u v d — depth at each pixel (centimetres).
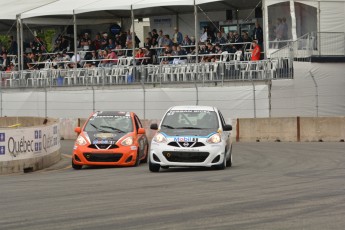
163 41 11025
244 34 10288
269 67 9144
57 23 12225
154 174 4938
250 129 8694
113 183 4375
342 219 2853
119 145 5731
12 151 5506
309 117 8425
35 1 12406
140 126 6231
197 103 9575
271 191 3772
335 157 6100
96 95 10306
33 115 10888
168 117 5397
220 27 11212
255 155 6538
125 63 11031
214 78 9519
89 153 5697
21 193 3944
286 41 9575
